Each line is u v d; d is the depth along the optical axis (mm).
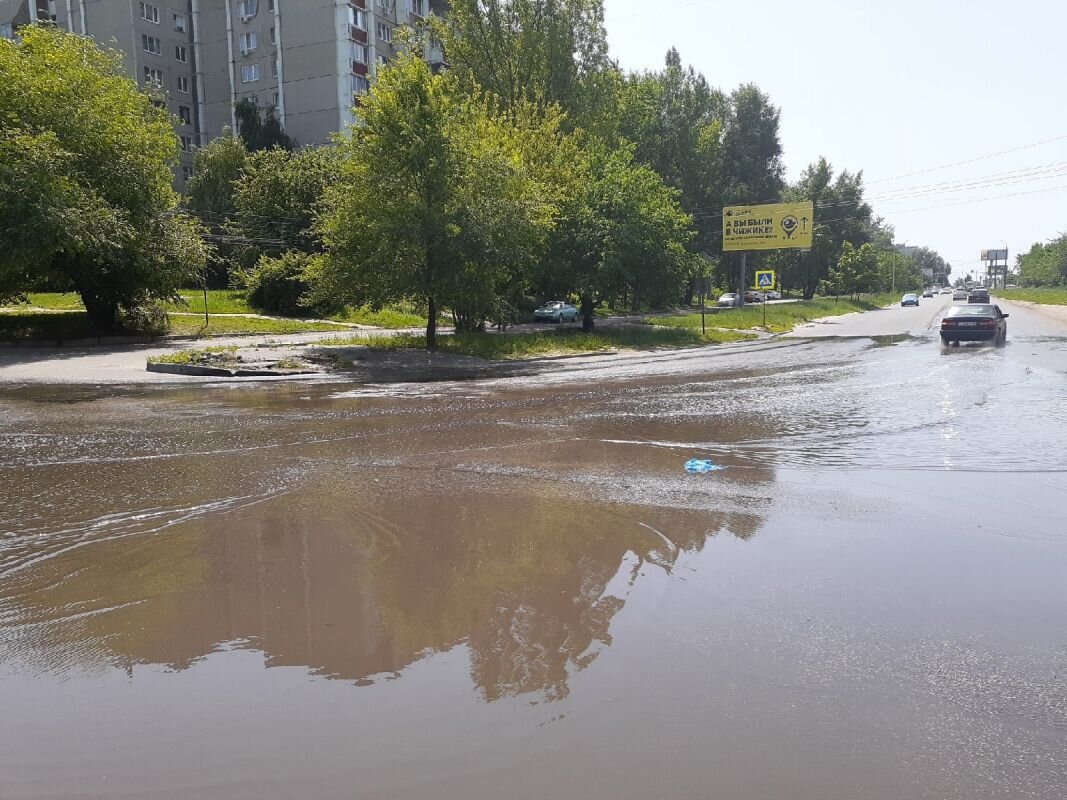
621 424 10844
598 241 31500
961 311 24344
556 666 3635
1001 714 3221
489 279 25406
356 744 2996
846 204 83500
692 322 41969
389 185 23516
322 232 24953
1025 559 5105
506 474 7711
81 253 26375
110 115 28594
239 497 6789
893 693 3385
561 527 5855
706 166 64375
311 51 64375
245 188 52969
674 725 3123
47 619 4219
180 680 3539
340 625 4109
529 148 33031
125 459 8492
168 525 5938
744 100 72562
